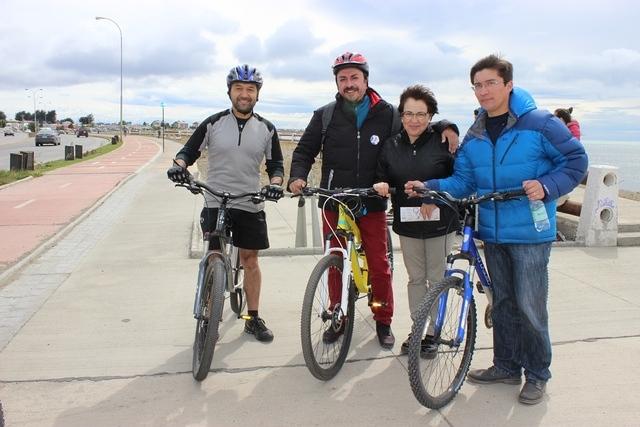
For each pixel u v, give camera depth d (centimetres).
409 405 316
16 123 13950
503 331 336
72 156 2741
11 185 1513
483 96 300
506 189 309
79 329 429
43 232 798
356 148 383
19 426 293
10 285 545
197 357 347
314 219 677
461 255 321
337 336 357
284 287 538
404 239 379
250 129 391
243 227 396
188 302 494
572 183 288
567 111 760
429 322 341
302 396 326
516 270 313
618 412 305
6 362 370
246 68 381
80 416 304
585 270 582
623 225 718
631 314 456
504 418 301
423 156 362
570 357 374
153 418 302
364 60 369
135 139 6650
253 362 372
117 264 625
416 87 351
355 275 371
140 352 388
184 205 1067
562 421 297
